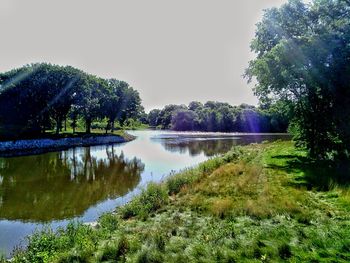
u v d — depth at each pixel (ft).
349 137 85.25
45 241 34.19
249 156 101.76
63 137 204.95
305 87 95.50
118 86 321.32
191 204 46.68
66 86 213.05
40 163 116.98
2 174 92.38
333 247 26.30
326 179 56.44
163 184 61.11
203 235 31.94
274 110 115.85
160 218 41.93
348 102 85.46
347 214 36.06
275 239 28.94
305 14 100.58
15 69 225.76
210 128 476.95
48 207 58.18
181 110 531.09
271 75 97.04
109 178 87.66
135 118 371.35
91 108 241.76
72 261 28.14
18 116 210.79
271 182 58.70
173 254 27.32
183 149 177.88
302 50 86.79
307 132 97.55
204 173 72.13
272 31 104.99
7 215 53.31
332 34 87.10
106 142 233.76
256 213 38.34
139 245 29.81
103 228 38.83
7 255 36.76
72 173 95.91
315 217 35.50
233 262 25.04
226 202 44.29
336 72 84.02
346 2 93.56
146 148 184.34
